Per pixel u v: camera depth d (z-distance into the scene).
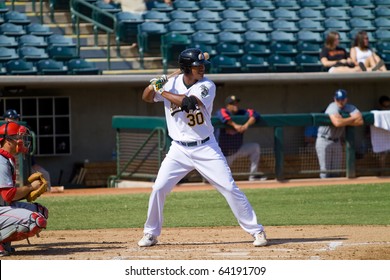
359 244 22.02
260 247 21.58
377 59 46.38
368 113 41.03
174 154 21.45
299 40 50.41
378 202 32.84
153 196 21.62
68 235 25.02
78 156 45.28
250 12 52.69
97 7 49.91
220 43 48.03
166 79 21.08
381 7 55.31
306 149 41.47
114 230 26.28
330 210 30.70
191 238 23.78
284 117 40.22
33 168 37.12
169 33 47.56
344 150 41.41
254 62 47.38
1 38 45.28
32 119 44.28
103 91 45.53
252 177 40.53
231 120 39.47
